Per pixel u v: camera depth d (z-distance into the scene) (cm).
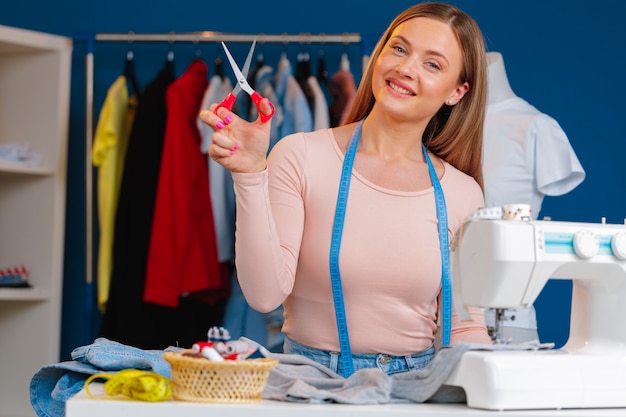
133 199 436
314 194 214
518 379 171
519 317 308
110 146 445
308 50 491
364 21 493
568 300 469
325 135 222
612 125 480
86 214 463
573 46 483
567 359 178
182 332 448
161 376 168
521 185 332
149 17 498
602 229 188
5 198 461
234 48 495
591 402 178
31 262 455
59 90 457
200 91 448
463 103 234
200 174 438
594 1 483
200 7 498
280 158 216
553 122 337
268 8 496
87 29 501
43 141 458
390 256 210
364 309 211
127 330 433
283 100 452
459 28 221
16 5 504
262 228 191
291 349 218
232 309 451
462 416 167
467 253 187
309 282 212
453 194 225
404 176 220
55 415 196
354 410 164
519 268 181
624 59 481
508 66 484
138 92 459
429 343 218
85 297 488
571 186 337
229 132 185
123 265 434
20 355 455
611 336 188
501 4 486
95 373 189
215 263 435
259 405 164
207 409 162
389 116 219
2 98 464
